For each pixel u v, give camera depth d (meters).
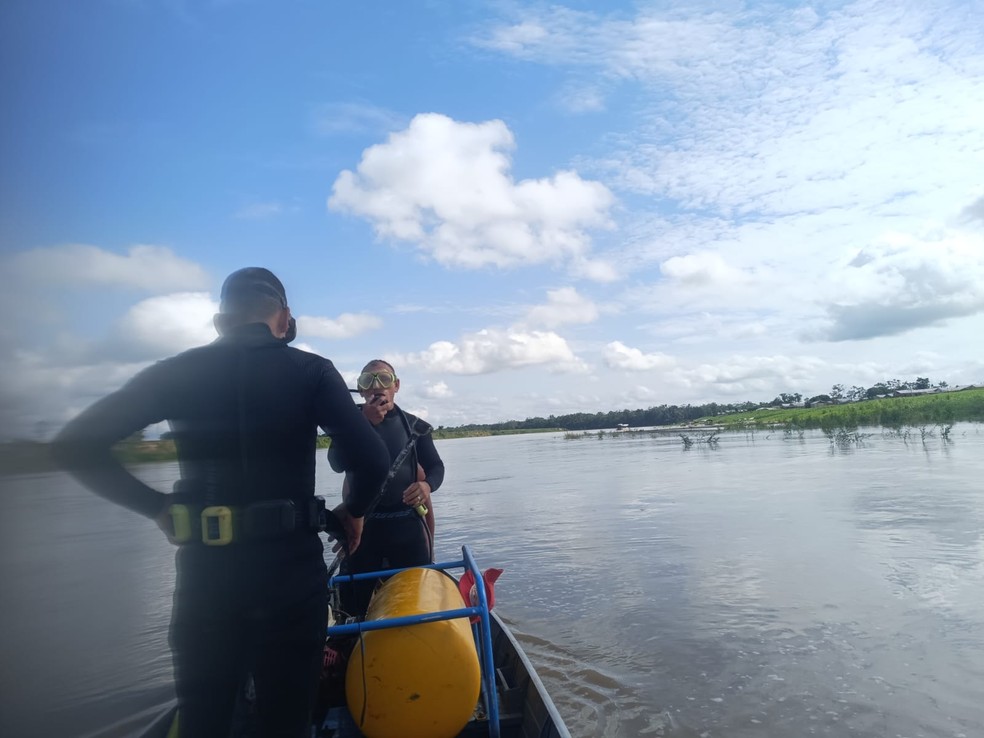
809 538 10.28
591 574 9.26
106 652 5.51
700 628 6.74
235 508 2.13
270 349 2.32
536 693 3.19
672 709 5.11
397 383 4.58
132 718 4.77
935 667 5.48
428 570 3.61
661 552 10.23
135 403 2.10
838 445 28.25
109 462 2.05
